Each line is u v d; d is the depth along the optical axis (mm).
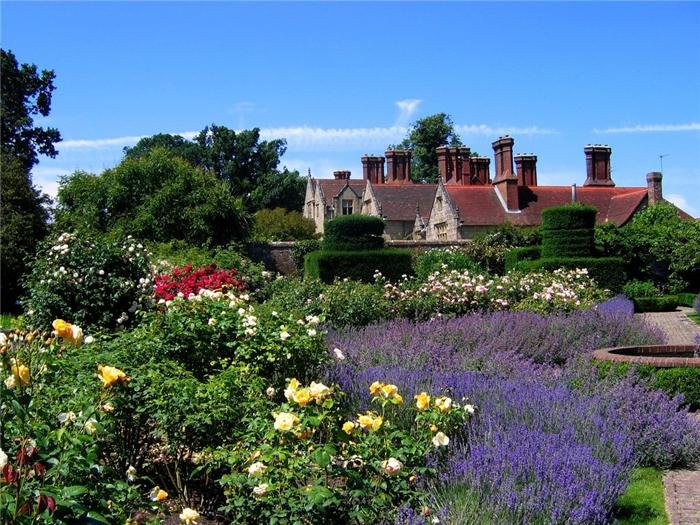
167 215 28203
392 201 49781
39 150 35031
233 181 62188
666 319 20672
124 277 12633
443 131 65062
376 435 4418
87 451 3199
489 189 43000
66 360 4777
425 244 33812
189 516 3561
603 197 43281
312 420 4141
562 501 3990
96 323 12109
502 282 16047
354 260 25781
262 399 5238
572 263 23703
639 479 5527
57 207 30062
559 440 5086
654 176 40406
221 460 4613
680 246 27188
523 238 31750
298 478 4078
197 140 64062
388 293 14367
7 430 3188
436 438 4520
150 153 30578
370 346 8961
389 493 4066
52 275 12211
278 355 6570
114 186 29031
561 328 11219
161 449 5715
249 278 18828
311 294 13875
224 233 29312
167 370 5129
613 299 18500
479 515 3883
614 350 8867
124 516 3326
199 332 6430
